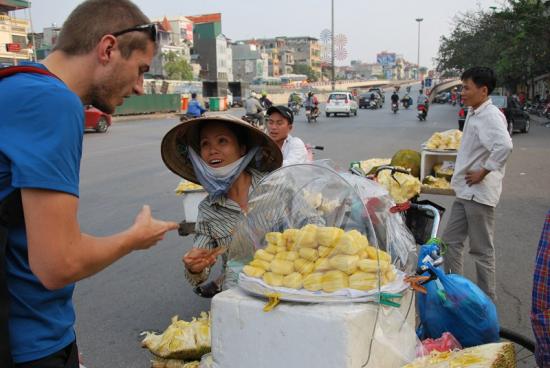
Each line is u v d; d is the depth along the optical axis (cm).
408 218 344
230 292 213
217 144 279
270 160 293
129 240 162
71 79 164
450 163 511
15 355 156
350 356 183
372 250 211
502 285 493
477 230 414
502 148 389
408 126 2459
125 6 168
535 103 3450
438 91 7038
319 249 207
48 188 140
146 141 1886
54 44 175
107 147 1689
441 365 199
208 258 249
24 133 142
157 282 525
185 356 299
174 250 630
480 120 404
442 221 727
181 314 449
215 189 282
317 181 243
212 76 8931
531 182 1010
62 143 144
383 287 202
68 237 144
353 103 3491
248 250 244
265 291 201
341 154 1405
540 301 208
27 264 155
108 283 523
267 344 196
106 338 405
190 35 8556
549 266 205
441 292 275
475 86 402
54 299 163
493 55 3419
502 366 199
